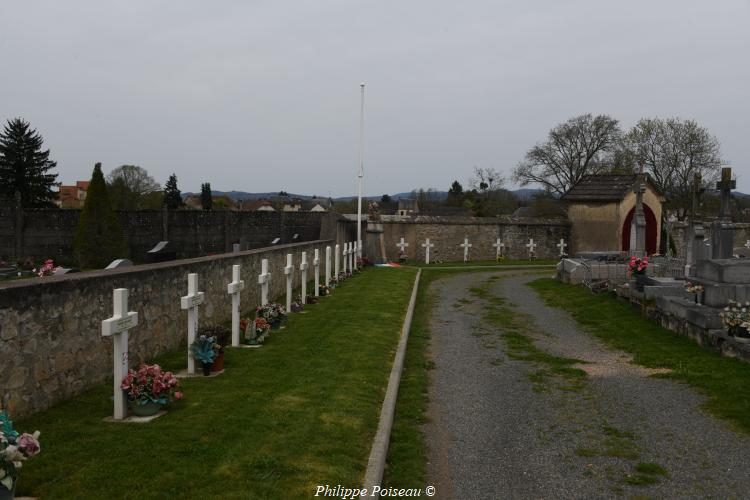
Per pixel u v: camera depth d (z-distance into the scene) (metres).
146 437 5.58
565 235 36.72
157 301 8.85
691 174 49.66
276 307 11.73
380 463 5.39
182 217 30.00
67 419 5.98
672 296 13.65
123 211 29.84
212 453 5.26
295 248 17.84
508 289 21.11
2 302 5.54
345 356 9.45
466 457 6.00
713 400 7.80
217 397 6.98
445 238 34.56
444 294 19.81
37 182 51.75
